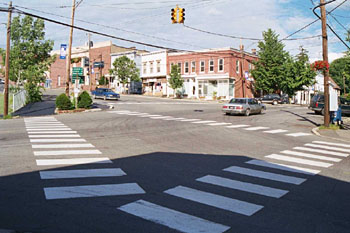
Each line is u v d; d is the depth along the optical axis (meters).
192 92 51.59
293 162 9.09
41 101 36.03
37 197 5.53
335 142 13.91
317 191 6.38
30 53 33.81
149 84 57.91
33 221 4.54
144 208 5.13
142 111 26.97
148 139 12.60
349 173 8.05
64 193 5.77
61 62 74.06
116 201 5.43
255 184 6.71
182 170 7.75
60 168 7.57
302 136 15.35
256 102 27.03
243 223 4.65
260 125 19.36
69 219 4.63
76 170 7.43
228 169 7.97
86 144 10.99
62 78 74.19
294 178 7.32
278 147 11.72
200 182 6.74
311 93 65.81
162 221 4.62
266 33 49.25
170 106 33.25
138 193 5.89
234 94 48.81
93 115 22.91
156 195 5.81
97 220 4.62
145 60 58.03
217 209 5.18
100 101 38.38
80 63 69.38
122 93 60.03
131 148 10.55
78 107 27.20
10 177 6.73
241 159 9.25
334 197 6.03
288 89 48.81
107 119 20.12
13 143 10.90
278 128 18.22
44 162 8.15
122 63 54.16
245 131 16.19
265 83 49.50
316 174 7.79
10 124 16.97
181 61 52.44
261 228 4.50
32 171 7.24
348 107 28.48
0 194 5.65
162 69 54.81
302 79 46.97
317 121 22.47
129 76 55.06
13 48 33.47
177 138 13.05
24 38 33.59
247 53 52.03
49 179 6.64
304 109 35.16
